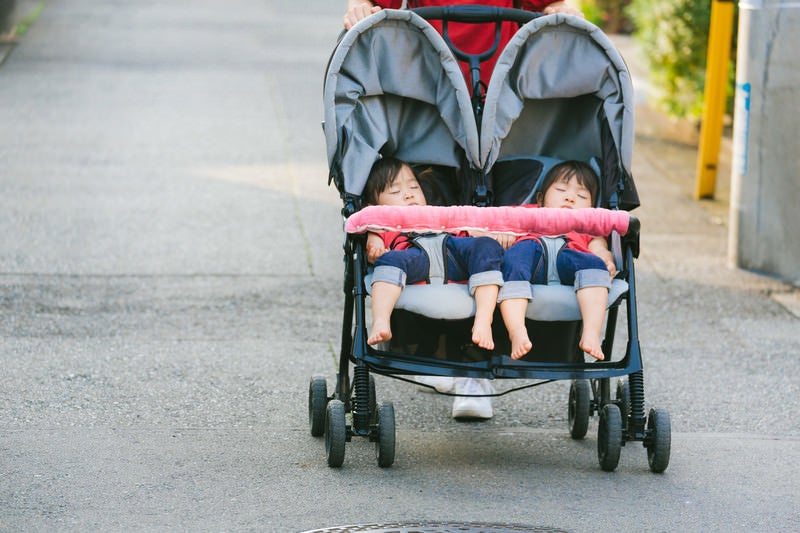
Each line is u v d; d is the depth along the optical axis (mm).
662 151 26938
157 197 21406
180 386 13430
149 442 11742
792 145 18125
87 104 28453
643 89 31297
